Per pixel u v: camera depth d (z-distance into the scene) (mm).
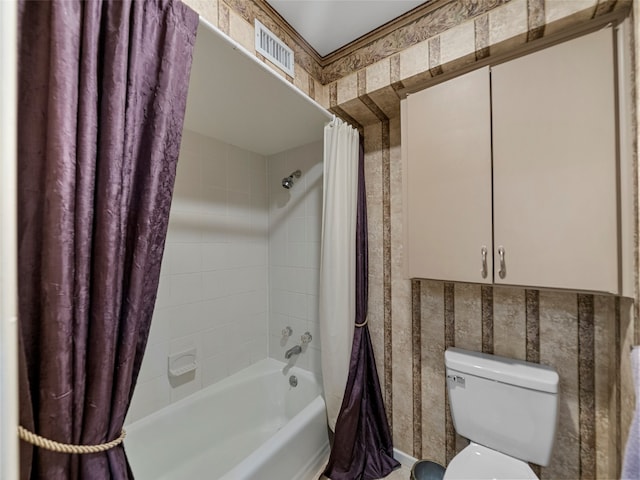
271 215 2209
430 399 1490
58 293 513
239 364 1982
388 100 1456
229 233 1934
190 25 748
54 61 509
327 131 1471
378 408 1579
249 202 2078
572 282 927
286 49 1299
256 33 1148
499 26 1041
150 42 673
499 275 1062
